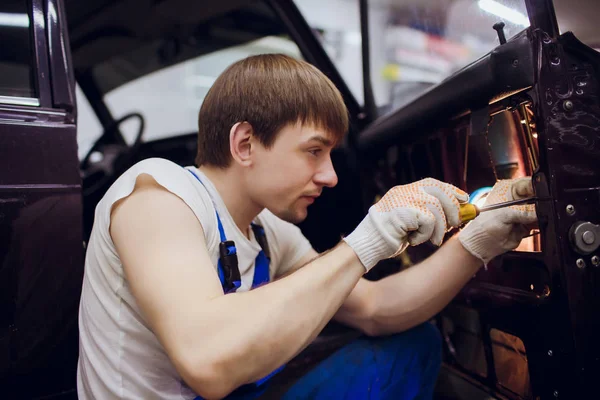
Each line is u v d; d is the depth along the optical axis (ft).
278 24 6.55
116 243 2.67
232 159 3.12
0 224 3.05
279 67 3.01
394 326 3.74
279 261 3.93
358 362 3.56
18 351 3.10
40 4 3.60
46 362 3.19
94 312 2.85
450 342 4.47
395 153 5.00
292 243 3.99
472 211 2.96
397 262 5.26
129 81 7.88
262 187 3.02
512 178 3.36
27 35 3.50
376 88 5.76
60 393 3.25
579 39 2.95
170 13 6.31
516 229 3.34
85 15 5.83
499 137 3.37
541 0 2.88
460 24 4.24
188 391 2.97
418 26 5.01
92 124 9.48
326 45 6.37
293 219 3.15
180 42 6.98
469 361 4.23
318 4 13.46
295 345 2.48
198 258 2.55
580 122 2.88
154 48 7.07
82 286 3.25
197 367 2.31
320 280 2.60
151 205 2.64
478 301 3.84
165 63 7.48
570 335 2.90
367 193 5.65
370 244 2.70
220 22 6.74
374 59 5.70
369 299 3.81
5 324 3.06
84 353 2.90
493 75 3.06
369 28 5.66
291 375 4.48
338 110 3.04
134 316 2.75
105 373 2.79
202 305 2.39
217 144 3.13
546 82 2.82
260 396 3.45
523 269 3.32
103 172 6.64
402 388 3.72
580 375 2.89
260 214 3.85
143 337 2.76
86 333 2.94
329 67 6.23
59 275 3.23
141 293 2.47
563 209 2.85
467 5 4.10
